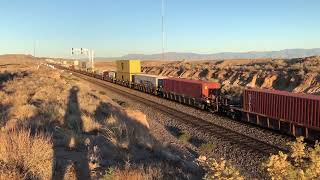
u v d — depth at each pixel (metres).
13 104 25.64
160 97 53.47
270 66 77.75
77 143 14.64
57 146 13.91
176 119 33.38
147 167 12.42
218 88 40.41
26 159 9.93
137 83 66.00
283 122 26.94
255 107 29.92
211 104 38.47
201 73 89.50
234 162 19.69
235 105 34.53
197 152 22.00
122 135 18.36
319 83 49.28
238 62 123.44
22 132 12.23
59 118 20.56
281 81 57.31
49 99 30.12
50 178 9.78
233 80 70.19
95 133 18.50
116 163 12.66
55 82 50.84
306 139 24.69
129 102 46.97
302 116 24.73
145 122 30.03
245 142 23.92
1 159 10.19
